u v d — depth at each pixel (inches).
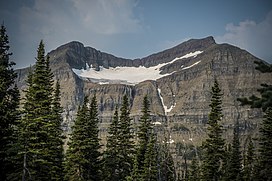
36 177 1437.0
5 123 1242.0
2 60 1226.6
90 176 1971.0
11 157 1279.5
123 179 2166.6
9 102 1259.8
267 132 1782.7
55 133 1755.7
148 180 2126.0
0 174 1310.3
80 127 1868.8
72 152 1845.5
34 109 1389.0
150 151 2155.5
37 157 1414.9
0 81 1215.6
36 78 1448.1
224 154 1978.3
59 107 1882.4
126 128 2224.4
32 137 1343.5
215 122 1982.0
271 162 1737.2
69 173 1846.7
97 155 2046.0
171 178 2534.5
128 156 2215.8
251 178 2149.4
